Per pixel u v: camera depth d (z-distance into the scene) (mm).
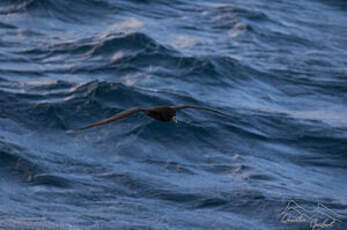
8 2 61094
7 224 24453
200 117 39906
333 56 61750
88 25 60188
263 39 63875
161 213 27266
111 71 47375
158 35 59062
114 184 30016
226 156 35438
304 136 39281
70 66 47625
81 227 25031
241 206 28359
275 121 41281
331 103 47750
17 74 44438
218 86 47438
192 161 34406
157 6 69938
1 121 36125
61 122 37156
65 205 27203
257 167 34000
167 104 41750
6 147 32375
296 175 33562
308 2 87500
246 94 47000
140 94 42375
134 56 49812
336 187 32375
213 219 26984
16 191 28125
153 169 32625
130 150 34688
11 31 55031
